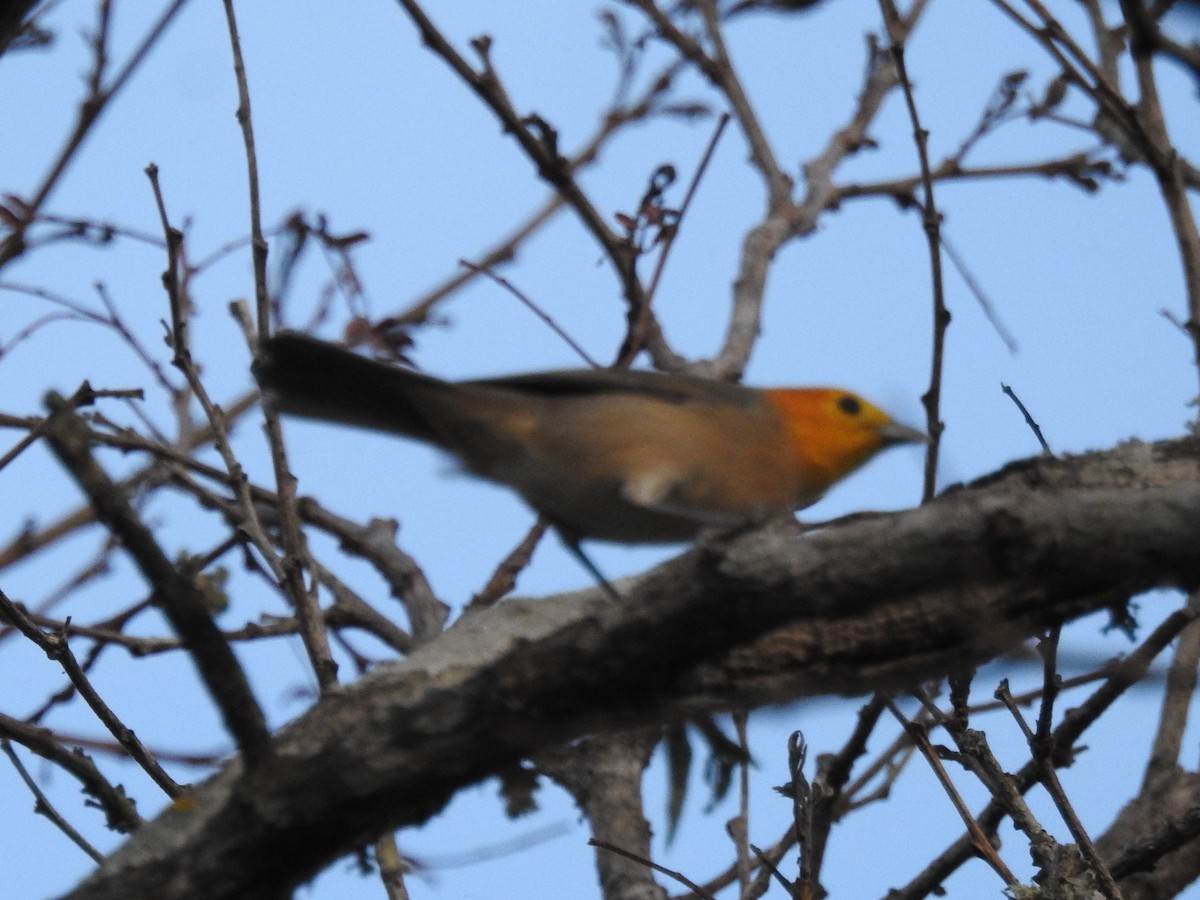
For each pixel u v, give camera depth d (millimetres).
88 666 12328
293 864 7902
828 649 7031
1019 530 6648
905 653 7008
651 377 11125
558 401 10984
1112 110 10430
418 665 8031
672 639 7137
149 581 7141
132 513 6945
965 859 9961
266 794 7746
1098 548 6590
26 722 10391
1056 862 8648
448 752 7645
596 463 10727
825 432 11055
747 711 8031
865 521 6965
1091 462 7090
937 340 9664
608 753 11531
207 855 7871
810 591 6902
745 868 9656
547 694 7410
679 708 7332
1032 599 6805
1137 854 9797
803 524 10352
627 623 7188
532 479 11086
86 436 6824
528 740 7574
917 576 6797
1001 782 8961
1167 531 6516
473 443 11188
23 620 9891
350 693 7965
